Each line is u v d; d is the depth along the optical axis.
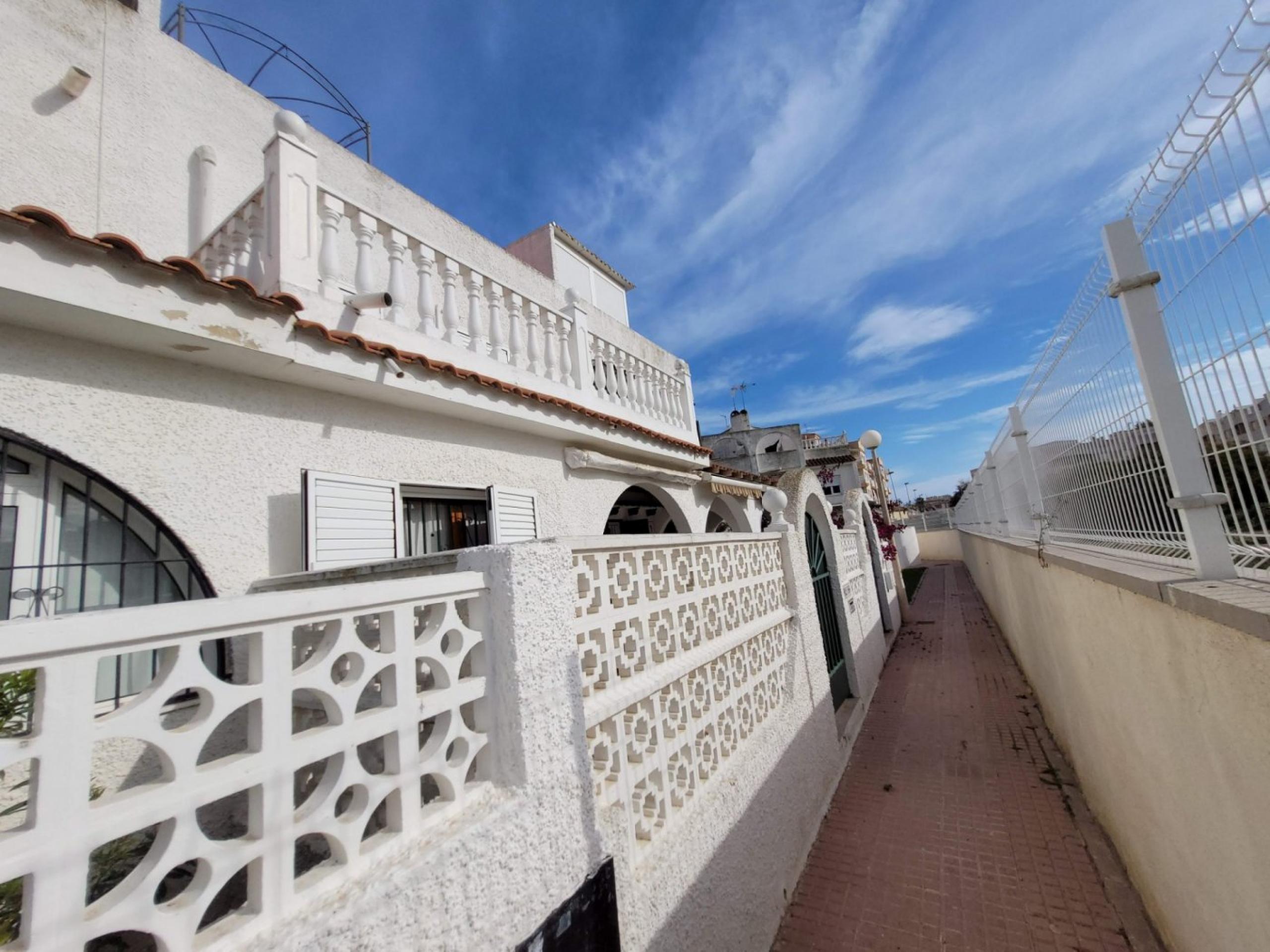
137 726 1.23
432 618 2.00
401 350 4.54
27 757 1.08
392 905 1.53
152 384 3.25
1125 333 3.34
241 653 3.34
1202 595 2.47
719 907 3.39
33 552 2.96
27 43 4.19
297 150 4.09
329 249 4.28
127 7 4.85
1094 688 4.79
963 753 6.88
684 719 3.67
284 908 1.42
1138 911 3.96
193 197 5.04
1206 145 2.37
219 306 3.16
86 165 4.38
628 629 3.28
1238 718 2.36
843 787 6.32
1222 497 2.67
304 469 3.83
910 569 30.38
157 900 2.45
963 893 4.36
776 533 6.02
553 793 2.18
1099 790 4.94
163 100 4.96
